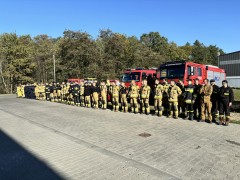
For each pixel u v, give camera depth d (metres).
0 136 9.20
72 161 6.36
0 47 48.34
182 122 10.78
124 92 14.12
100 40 49.66
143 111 13.29
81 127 10.38
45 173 5.65
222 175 5.26
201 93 10.73
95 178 5.28
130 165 5.95
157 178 5.18
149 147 7.30
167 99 12.44
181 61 14.59
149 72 17.20
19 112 15.77
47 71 54.44
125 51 53.94
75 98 18.55
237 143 7.48
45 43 61.53
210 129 9.36
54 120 12.30
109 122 11.23
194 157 6.36
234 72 55.00
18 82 50.53
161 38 88.31
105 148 7.38
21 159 6.62
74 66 44.50
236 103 16.72
